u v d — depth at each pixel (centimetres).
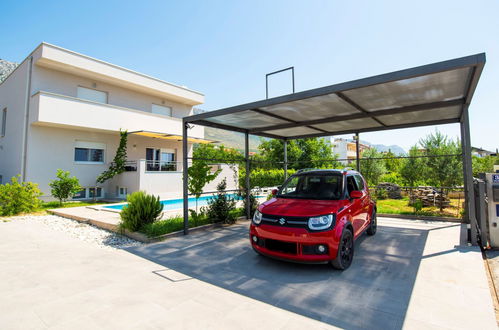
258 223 449
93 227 769
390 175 1925
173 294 339
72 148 1445
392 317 278
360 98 546
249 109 582
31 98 1321
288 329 257
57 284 372
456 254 485
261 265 450
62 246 576
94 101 1487
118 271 425
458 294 329
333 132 938
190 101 2034
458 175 991
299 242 396
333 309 297
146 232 635
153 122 1744
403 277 387
